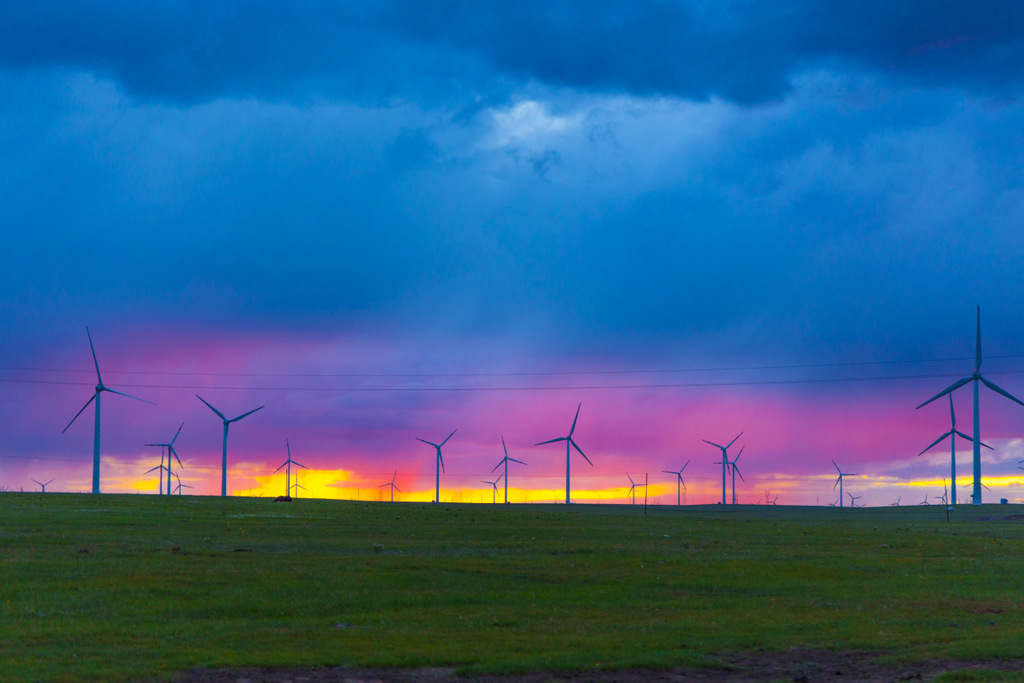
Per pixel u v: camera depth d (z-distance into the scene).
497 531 87.31
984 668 29.12
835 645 33.28
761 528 99.50
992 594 47.09
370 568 54.28
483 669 29.19
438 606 42.38
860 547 75.06
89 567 50.91
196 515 99.00
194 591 44.66
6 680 26.88
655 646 32.91
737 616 40.19
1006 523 122.56
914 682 27.39
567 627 37.09
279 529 83.75
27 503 109.50
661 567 58.00
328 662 30.05
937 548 74.56
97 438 167.50
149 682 27.23
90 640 33.28
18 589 43.72
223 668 29.22
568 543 75.31
